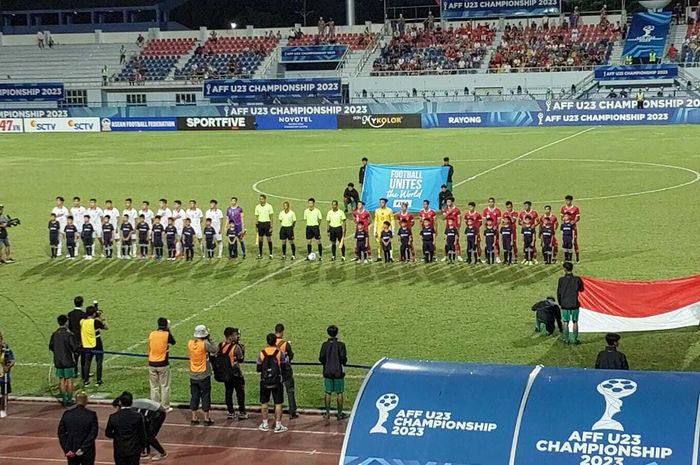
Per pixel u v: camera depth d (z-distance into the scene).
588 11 106.31
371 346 24.06
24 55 101.31
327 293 29.28
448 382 12.47
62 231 35.53
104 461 17.67
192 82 93.25
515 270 31.09
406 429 12.11
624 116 76.12
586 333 24.41
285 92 88.56
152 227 34.56
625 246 33.78
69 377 20.86
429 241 32.31
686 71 81.56
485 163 56.44
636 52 87.06
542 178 50.12
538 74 85.19
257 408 20.45
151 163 60.66
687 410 11.48
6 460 17.72
